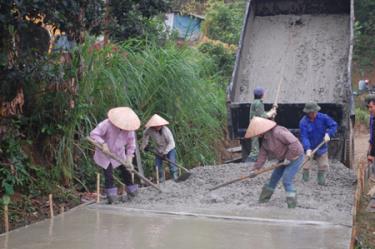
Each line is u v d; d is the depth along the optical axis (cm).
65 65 1040
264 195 958
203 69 1577
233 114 1366
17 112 1014
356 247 838
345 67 1448
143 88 1272
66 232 771
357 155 1905
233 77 1391
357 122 2731
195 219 849
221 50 2198
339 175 1210
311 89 1438
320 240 738
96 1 1219
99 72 1154
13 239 737
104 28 1352
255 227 803
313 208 925
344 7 1534
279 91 1446
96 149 962
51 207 880
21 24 899
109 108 1184
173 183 1125
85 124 1117
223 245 713
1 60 900
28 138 1050
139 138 1253
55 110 1050
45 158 1062
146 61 1301
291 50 1513
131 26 1456
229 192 1037
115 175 1163
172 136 1212
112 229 788
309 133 1106
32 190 974
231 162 1494
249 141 1429
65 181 1050
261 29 1566
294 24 1559
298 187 1093
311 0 1543
